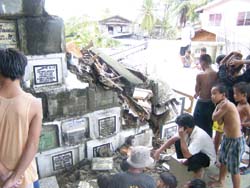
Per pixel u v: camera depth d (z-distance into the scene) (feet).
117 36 88.84
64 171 13.79
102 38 38.75
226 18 64.34
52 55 12.48
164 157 14.65
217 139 11.92
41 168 13.06
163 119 17.29
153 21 97.19
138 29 97.30
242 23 61.16
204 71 13.89
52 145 13.16
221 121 9.84
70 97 13.03
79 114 13.53
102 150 14.76
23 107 4.97
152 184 6.53
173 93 18.31
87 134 14.19
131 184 6.31
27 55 11.82
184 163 11.23
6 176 5.21
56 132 13.12
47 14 11.95
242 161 11.82
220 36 63.31
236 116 9.30
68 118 13.25
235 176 9.59
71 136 13.55
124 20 89.97
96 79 14.37
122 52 32.07
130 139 15.67
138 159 6.59
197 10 74.59
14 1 10.92
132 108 16.08
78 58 16.76
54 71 12.76
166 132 17.57
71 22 34.19
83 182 12.61
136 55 36.83
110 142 15.02
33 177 5.87
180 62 57.62
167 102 17.42
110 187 6.42
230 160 9.52
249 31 58.59
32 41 11.85
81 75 14.53
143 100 16.74
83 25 35.47
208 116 13.88
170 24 99.09
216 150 12.10
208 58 13.76
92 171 13.53
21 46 11.71
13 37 11.55
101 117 14.33
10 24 11.35
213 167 11.68
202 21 72.69
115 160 14.51
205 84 13.66
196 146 10.32
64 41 12.78
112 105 14.60
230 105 9.43
